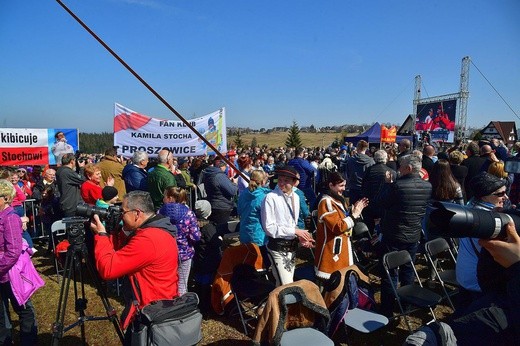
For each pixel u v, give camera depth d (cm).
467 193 645
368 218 637
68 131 935
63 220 287
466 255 307
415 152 710
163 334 237
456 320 170
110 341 385
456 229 138
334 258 382
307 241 368
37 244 741
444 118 2817
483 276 178
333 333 329
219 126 898
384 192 409
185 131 863
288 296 295
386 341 378
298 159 875
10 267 294
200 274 443
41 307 456
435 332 161
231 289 411
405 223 394
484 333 157
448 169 486
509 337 154
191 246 420
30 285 318
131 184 587
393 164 725
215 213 619
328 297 334
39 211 732
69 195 570
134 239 254
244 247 426
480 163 641
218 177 612
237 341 382
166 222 274
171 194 418
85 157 1116
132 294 261
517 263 144
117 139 811
